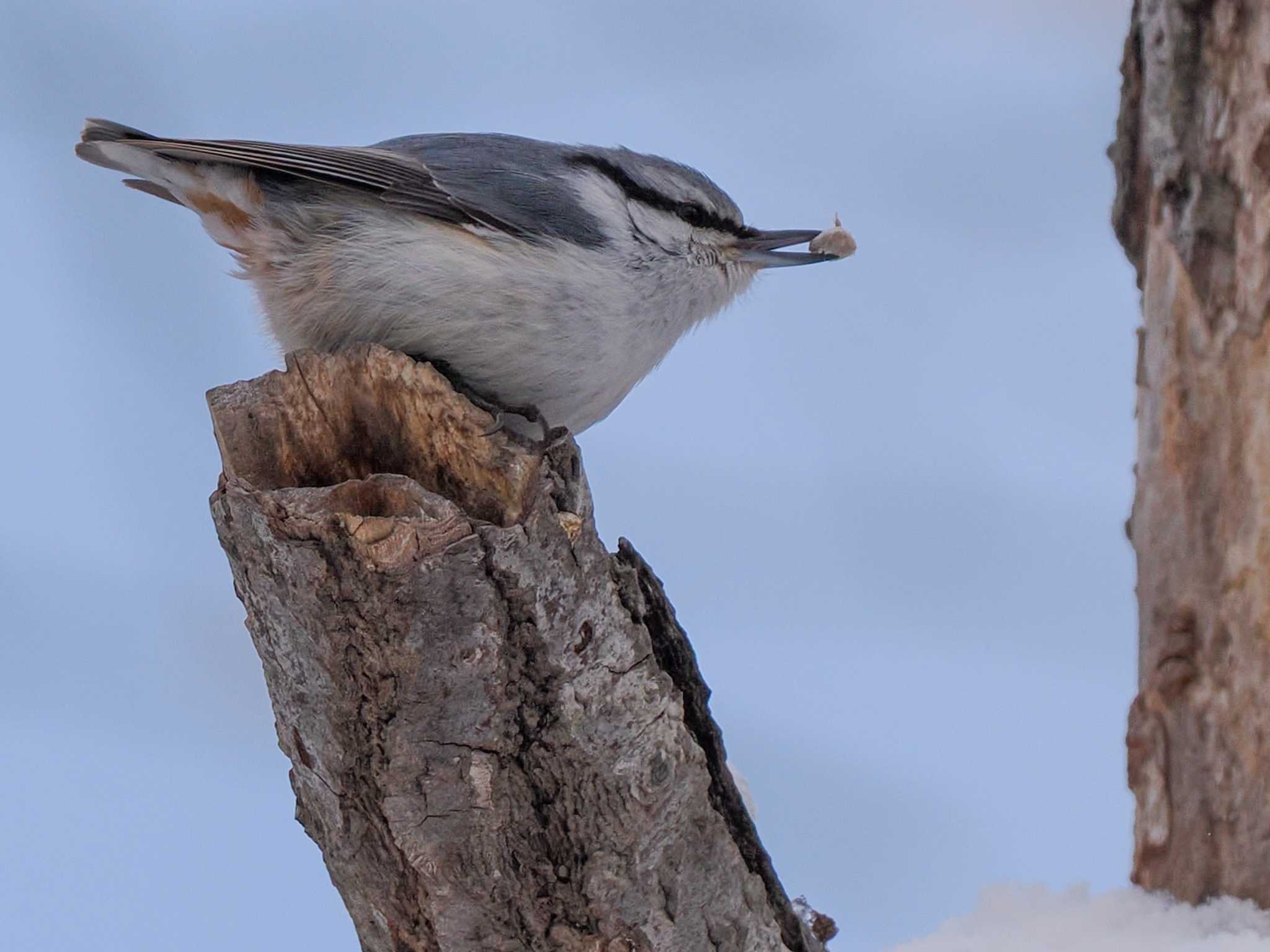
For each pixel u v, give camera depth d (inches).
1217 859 219.8
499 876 175.8
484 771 171.8
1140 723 230.7
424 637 164.9
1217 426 218.4
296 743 176.9
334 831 178.1
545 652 169.8
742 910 184.1
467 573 163.9
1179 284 221.1
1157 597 227.9
